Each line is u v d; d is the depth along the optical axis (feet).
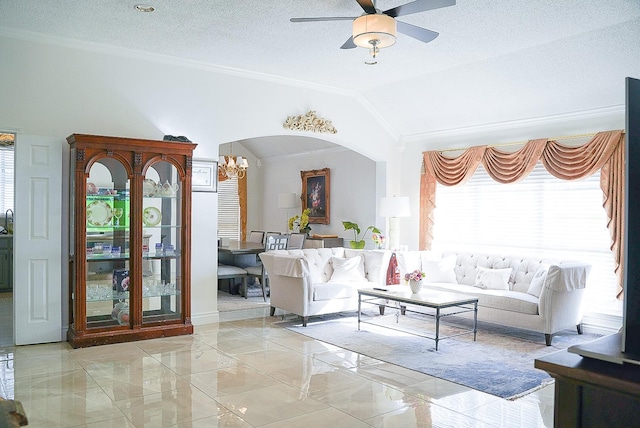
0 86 15.26
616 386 4.06
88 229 15.81
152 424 10.03
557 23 14.46
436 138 23.91
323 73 20.08
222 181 36.27
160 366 13.82
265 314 21.06
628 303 4.42
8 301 23.62
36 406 10.89
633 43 15.20
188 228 17.47
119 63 17.25
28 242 15.51
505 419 10.44
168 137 17.33
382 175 25.16
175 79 18.34
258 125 20.27
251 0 13.11
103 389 11.97
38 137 15.49
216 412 10.67
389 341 16.78
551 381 12.82
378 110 23.95
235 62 18.72
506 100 19.95
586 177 18.28
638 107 4.43
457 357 14.93
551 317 16.30
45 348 15.40
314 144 31.37
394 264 21.36
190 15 14.17
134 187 16.37
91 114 16.78
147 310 17.08
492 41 16.07
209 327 18.61
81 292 15.55
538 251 20.15
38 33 15.67
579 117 18.83
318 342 16.62
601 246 18.31
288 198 32.78
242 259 26.12
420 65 18.89
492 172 21.12
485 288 19.17
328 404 11.19
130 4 13.42
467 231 22.74
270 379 12.84
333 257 21.56
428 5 10.97
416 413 10.72
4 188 26.78
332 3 13.23
